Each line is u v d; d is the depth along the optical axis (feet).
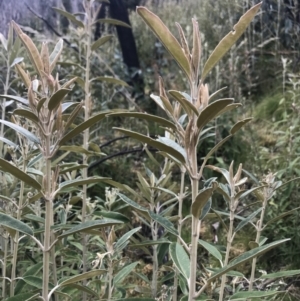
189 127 2.47
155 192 4.68
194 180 2.55
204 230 7.07
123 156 8.77
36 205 4.89
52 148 2.66
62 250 4.66
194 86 2.48
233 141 8.45
